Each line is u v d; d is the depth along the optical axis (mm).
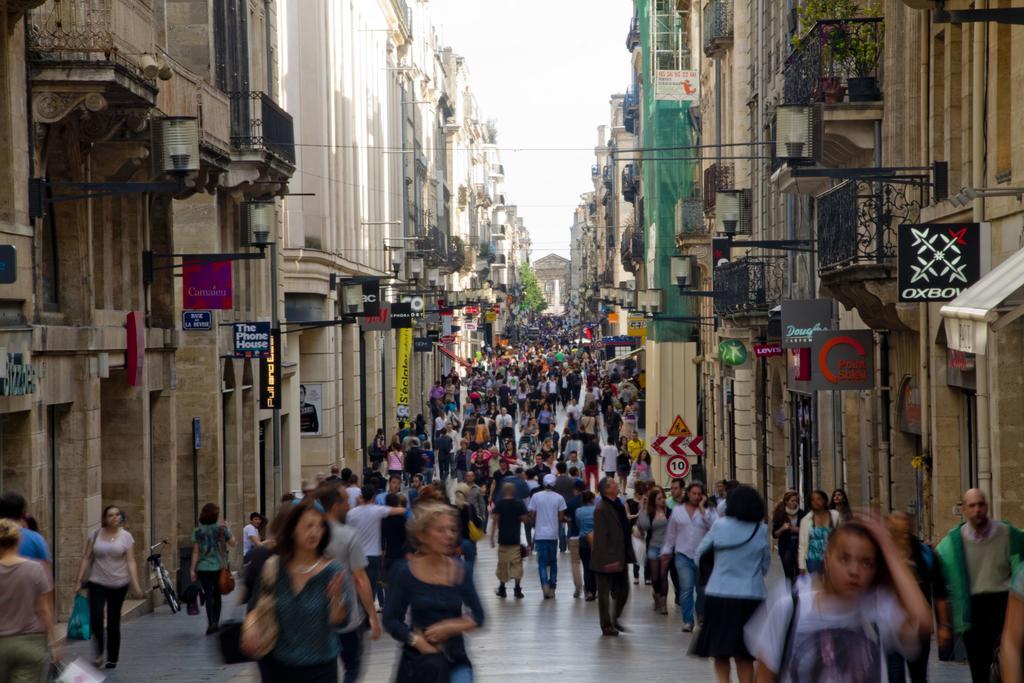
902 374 34969
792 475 51062
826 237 35219
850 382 36906
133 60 31031
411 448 61812
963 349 20891
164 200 40469
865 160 37438
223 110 41531
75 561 31672
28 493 28266
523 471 51406
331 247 68875
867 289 31766
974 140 28266
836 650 9422
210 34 45500
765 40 56812
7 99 27453
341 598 12297
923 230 26344
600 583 27469
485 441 75812
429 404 111375
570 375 125688
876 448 37531
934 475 31000
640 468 64812
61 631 29328
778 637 9617
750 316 52594
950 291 26359
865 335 36906
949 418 30781
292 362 59750
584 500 34969
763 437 58250
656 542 32094
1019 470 26109
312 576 12234
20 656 15133
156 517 39938
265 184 48344
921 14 32469
